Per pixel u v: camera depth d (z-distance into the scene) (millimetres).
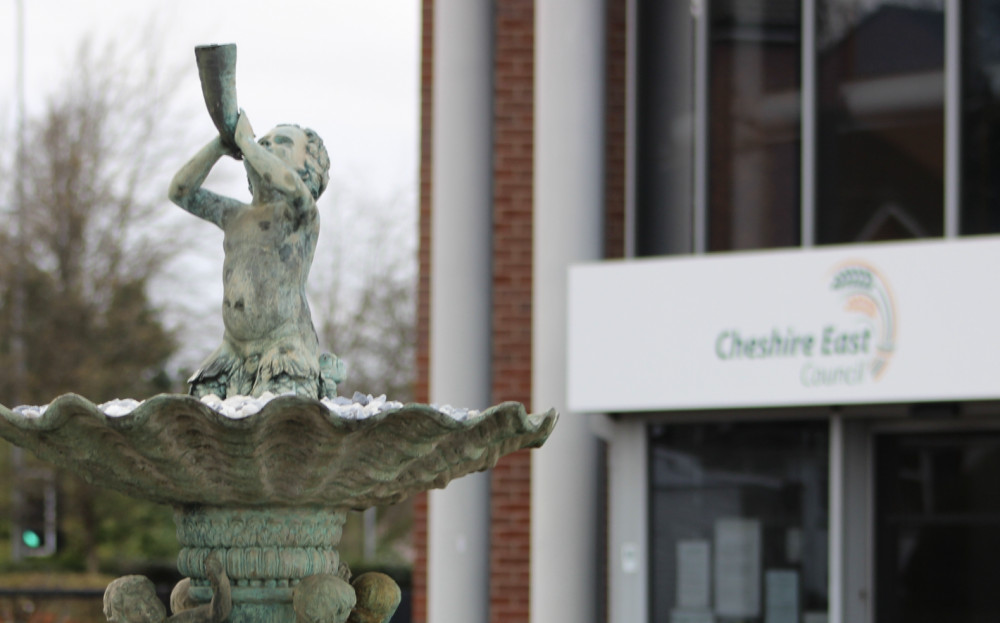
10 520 29172
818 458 11344
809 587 11305
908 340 10391
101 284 29906
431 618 11961
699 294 11031
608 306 11203
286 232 4891
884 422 11211
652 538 11758
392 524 36156
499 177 13328
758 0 11781
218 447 4383
